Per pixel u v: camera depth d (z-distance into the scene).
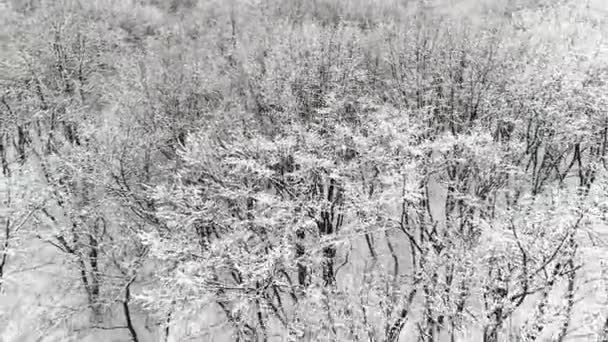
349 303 12.68
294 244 13.54
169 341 15.70
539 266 11.38
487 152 13.56
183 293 12.55
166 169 15.44
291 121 15.59
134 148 15.12
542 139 15.38
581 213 10.74
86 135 14.74
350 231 15.03
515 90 15.74
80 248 15.48
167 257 12.78
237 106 16.81
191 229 14.26
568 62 16.39
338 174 13.76
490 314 11.66
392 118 15.32
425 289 13.20
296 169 15.38
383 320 12.88
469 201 13.80
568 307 11.77
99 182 14.42
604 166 14.71
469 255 11.86
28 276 16.38
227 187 14.16
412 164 12.81
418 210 14.00
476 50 16.83
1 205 14.78
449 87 16.58
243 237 13.21
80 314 16.47
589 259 12.30
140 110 16.66
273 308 13.23
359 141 13.72
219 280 13.53
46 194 14.41
